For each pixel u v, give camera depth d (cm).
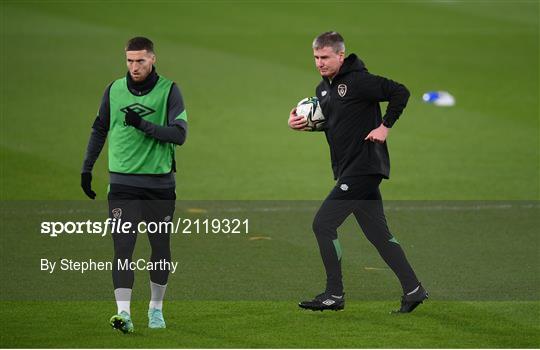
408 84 7756
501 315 3070
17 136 6025
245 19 9850
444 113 6931
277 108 7000
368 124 3047
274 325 2952
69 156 5612
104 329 2883
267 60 8394
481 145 6097
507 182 5225
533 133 6431
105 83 7500
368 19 10000
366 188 3047
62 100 6975
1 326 2903
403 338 2814
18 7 10025
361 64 3041
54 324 2931
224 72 7962
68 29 9212
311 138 6275
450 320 3011
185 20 9744
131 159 2862
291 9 10288
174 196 2933
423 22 9969
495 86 7750
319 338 2809
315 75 7962
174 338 2798
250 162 5656
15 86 7312
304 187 5122
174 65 8125
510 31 9706
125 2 10381
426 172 5441
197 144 6044
